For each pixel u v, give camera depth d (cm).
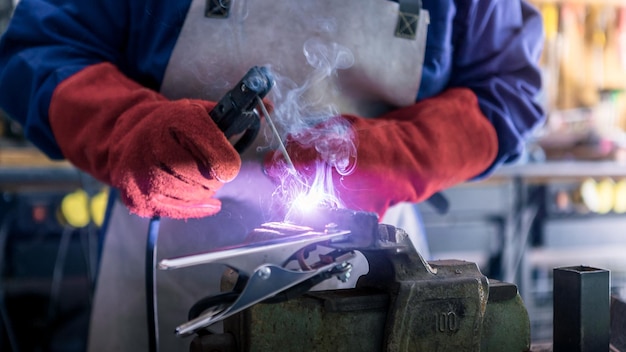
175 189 82
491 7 118
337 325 72
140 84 115
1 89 112
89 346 123
